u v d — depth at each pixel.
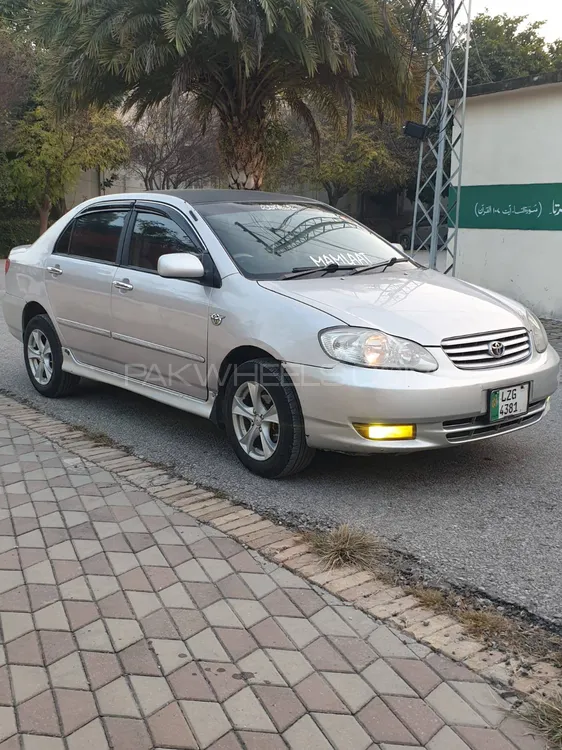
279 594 2.98
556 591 3.10
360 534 3.49
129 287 5.15
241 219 4.99
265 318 4.22
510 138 11.66
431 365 3.88
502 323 4.29
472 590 3.11
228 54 10.81
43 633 2.68
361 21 10.65
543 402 4.54
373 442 3.89
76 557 3.27
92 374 5.79
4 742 2.14
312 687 2.40
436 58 12.10
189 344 4.71
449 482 4.37
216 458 4.78
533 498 4.13
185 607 2.87
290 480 4.38
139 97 12.41
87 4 10.37
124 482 4.24
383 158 29.41
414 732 2.20
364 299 4.25
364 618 2.82
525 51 29.27
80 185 31.14
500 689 2.41
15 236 28.00
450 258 12.86
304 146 29.31
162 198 5.29
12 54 23.31
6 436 5.11
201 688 2.39
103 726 2.21
